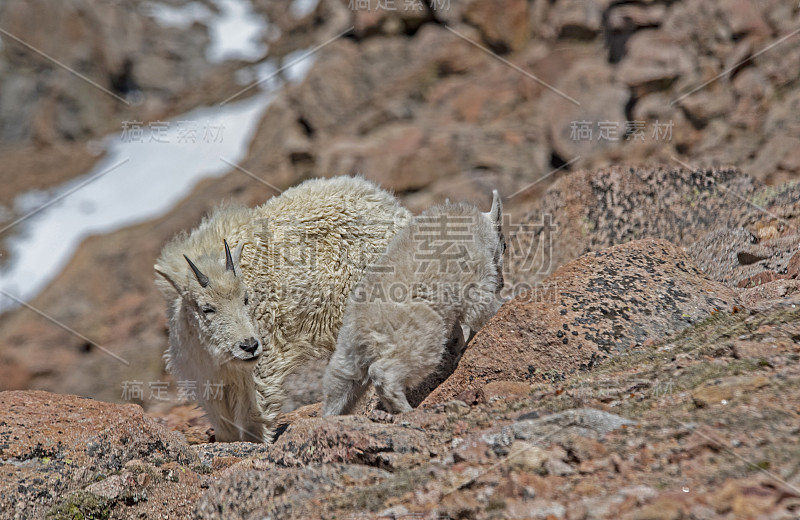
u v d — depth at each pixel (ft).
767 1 213.87
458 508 49.52
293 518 53.62
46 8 467.11
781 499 43.73
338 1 383.45
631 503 45.75
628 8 236.84
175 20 508.94
